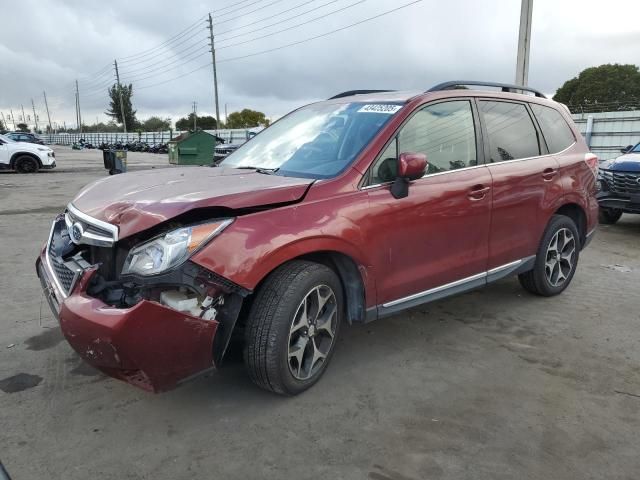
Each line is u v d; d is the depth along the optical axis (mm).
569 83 60969
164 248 2441
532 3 14133
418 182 3383
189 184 3008
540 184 4285
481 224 3795
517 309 4496
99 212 2787
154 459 2434
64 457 2434
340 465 2410
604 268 5969
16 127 139250
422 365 3426
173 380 2525
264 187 2838
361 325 4094
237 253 2541
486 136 3961
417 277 3432
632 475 2375
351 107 3814
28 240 6965
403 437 2631
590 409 2926
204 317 2510
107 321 2328
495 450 2535
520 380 3250
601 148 17219
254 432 2656
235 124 102688
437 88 3787
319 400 2969
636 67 56938
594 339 3895
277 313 2723
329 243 2875
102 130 111125
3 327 3922
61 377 3186
